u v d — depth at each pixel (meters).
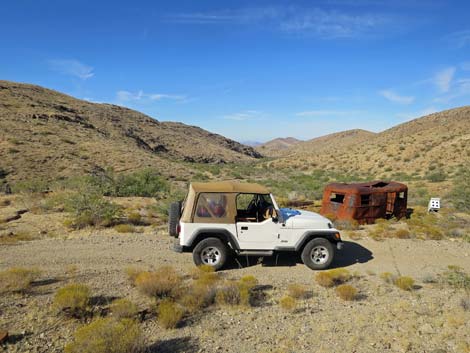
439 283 7.25
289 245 7.89
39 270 7.18
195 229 7.73
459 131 63.62
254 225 7.80
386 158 60.09
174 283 6.32
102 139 61.88
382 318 5.49
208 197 7.80
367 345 4.73
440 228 12.80
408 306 5.99
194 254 7.77
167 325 5.05
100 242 10.00
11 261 8.02
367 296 6.49
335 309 5.87
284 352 4.52
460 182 27.67
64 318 5.20
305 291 6.65
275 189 33.62
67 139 52.66
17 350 4.36
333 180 49.72
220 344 4.68
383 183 14.40
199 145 114.38
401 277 7.09
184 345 4.63
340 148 90.56
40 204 16.31
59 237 10.67
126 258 8.47
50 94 93.00
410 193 29.78
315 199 24.88
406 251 9.71
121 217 14.09
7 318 5.13
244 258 8.67
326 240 7.99
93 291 6.28
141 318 5.30
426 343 4.79
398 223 13.42
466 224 13.61
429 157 53.44
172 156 93.62
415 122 95.25
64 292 5.51
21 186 23.98
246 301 5.88
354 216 13.09
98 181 23.19
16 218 13.54
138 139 88.69
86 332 4.33
